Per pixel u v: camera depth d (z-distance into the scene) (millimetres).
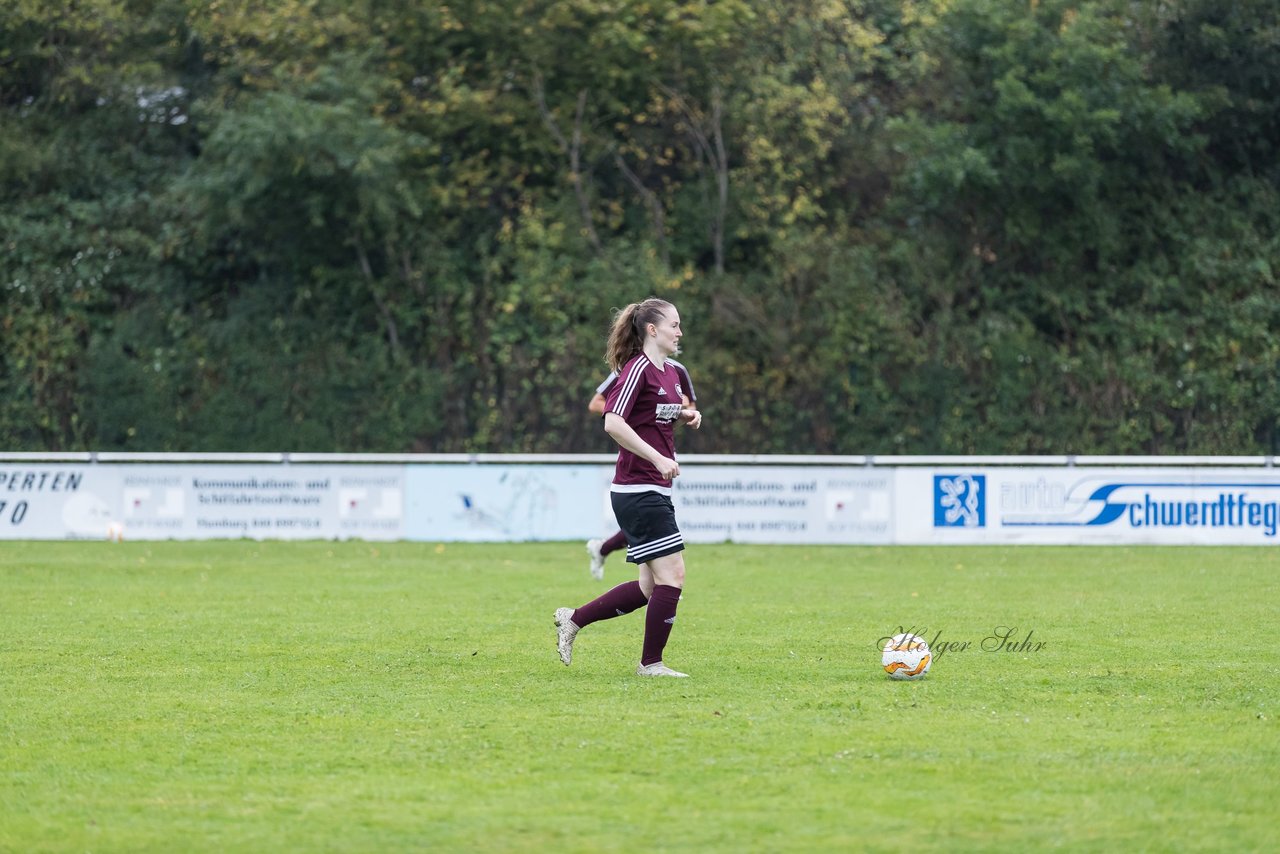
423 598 47938
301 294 106000
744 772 21562
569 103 109500
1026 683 29766
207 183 98875
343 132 97688
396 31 107125
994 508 72500
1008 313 106812
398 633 38562
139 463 76188
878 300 104375
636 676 30891
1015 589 51500
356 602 46625
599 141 111438
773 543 73000
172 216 109500
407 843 17984
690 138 114125
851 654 34469
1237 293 106875
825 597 48656
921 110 114625
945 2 109938
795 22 111250
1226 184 111125
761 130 110062
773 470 73188
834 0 111125
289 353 104000
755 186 110125
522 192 111125
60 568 58750
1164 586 52500
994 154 103875
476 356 105188
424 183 107000
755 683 29828
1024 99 100125
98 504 73812
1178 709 26688
